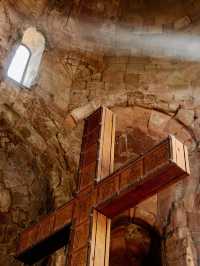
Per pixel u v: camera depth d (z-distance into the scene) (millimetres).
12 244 6770
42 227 4145
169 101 7383
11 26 7445
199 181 6531
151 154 3643
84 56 8242
